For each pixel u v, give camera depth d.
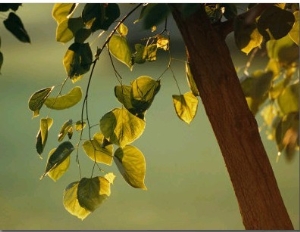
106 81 12.34
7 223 7.78
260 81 2.37
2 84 13.06
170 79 12.09
